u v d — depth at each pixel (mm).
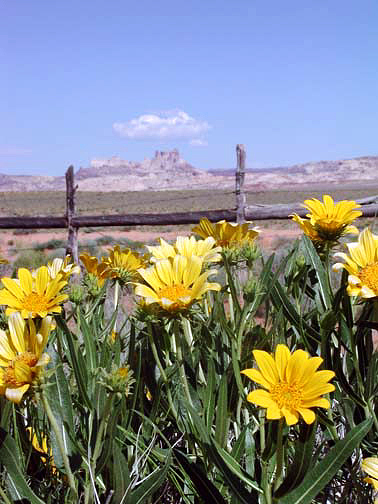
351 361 1721
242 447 1329
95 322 1963
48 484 1558
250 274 1911
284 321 1779
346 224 1844
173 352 1737
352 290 1445
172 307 1452
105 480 1488
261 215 10180
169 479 1573
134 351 1708
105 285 1991
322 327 1472
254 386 1744
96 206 67000
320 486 1129
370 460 1318
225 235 1943
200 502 1411
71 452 1379
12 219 11586
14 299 1587
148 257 2188
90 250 17750
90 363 1633
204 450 1390
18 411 1686
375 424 1436
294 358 1135
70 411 1384
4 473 1442
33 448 1623
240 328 1559
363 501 1430
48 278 1639
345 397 1577
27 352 1278
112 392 1271
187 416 1443
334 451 1129
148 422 1540
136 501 1226
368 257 1564
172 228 39656
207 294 1962
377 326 1468
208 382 1423
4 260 2137
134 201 80125
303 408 1093
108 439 1320
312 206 1899
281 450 1196
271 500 1219
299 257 1865
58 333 1679
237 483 1219
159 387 1541
